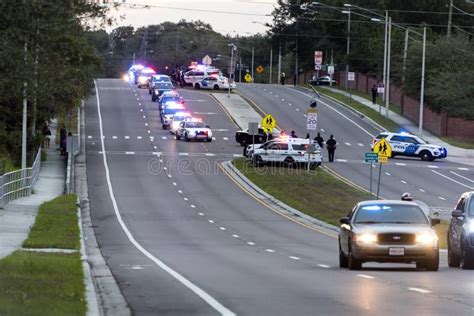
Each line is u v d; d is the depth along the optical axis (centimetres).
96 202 11044
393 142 16775
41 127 14938
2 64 4816
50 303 3152
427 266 5166
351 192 12056
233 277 4700
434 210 10694
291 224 9731
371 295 3769
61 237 7000
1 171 10838
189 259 6072
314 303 3509
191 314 3231
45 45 4962
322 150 17038
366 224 5253
